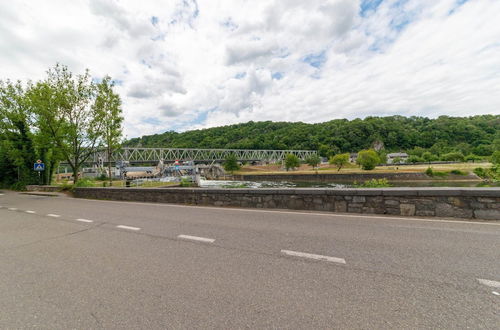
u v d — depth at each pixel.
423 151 110.69
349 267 3.31
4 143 23.06
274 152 133.25
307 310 2.37
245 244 4.42
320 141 145.62
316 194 7.33
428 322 2.14
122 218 7.37
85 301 2.67
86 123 20.47
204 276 3.17
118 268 3.53
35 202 12.70
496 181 17.00
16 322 2.33
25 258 4.07
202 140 165.00
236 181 78.44
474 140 115.88
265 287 2.84
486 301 2.42
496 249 3.79
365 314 2.28
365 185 14.48
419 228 5.06
